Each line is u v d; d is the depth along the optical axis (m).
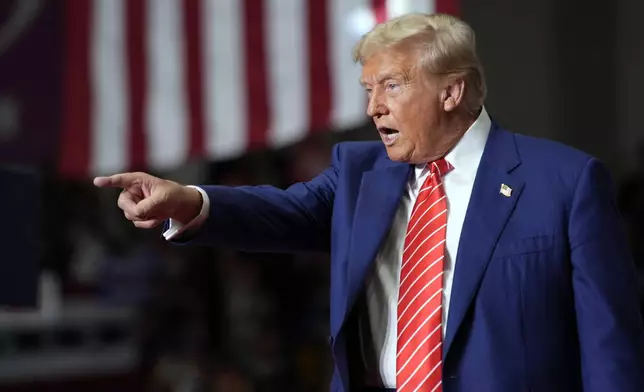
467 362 3.39
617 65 12.46
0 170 5.42
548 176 3.57
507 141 3.73
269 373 10.32
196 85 9.22
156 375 10.59
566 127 12.57
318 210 3.97
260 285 10.75
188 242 3.67
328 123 8.42
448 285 3.53
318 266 10.91
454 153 3.69
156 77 9.48
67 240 12.01
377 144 4.06
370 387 3.69
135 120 9.57
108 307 11.41
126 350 11.15
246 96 8.89
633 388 3.31
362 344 3.70
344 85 8.33
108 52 9.76
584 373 3.40
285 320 10.66
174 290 10.97
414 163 3.77
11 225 5.46
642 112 12.25
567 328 3.48
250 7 8.91
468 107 3.69
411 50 3.62
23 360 10.66
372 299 3.69
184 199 3.56
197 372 10.38
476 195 3.58
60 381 10.66
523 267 3.44
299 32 8.59
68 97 9.89
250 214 3.76
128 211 3.49
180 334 10.77
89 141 9.79
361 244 3.66
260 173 12.30
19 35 9.98
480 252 3.46
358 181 3.88
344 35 8.31
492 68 12.38
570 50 12.66
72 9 9.98
